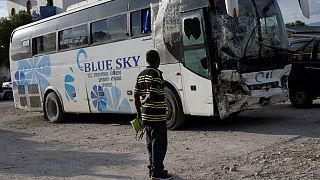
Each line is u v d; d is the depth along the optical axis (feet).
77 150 32.53
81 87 47.26
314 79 45.16
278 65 35.81
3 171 26.78
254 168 23.54
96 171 25.44
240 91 33.81
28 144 37.09
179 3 35.78
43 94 53.98
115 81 42.55
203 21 33.96
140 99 22.04
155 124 21.61
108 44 42.93
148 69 21.77
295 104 47.50
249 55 34.30
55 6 161.07
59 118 51.96
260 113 45.01
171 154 28.37
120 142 34.53
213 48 33.78
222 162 25.34
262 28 35.55
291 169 22.85
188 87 35.53
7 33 144.36
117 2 41.73
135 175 23.93
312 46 45.57
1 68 151.84
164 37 36.86
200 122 40.86
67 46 48.96
